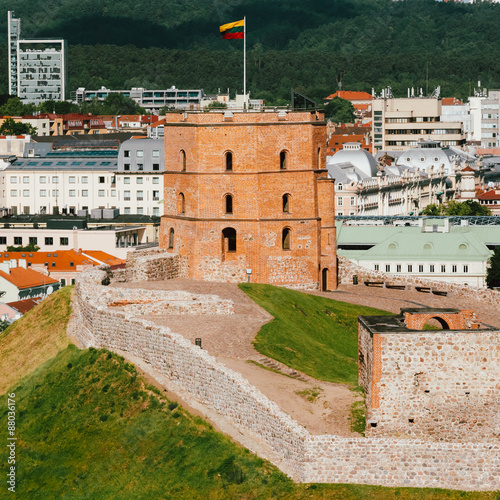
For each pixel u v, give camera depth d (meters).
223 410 178.62
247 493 163.00
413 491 159.38
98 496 177.75
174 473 172.88
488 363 169.88
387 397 169.62
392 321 178.62
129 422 187.12
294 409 176.50
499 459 159.62
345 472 160.62
